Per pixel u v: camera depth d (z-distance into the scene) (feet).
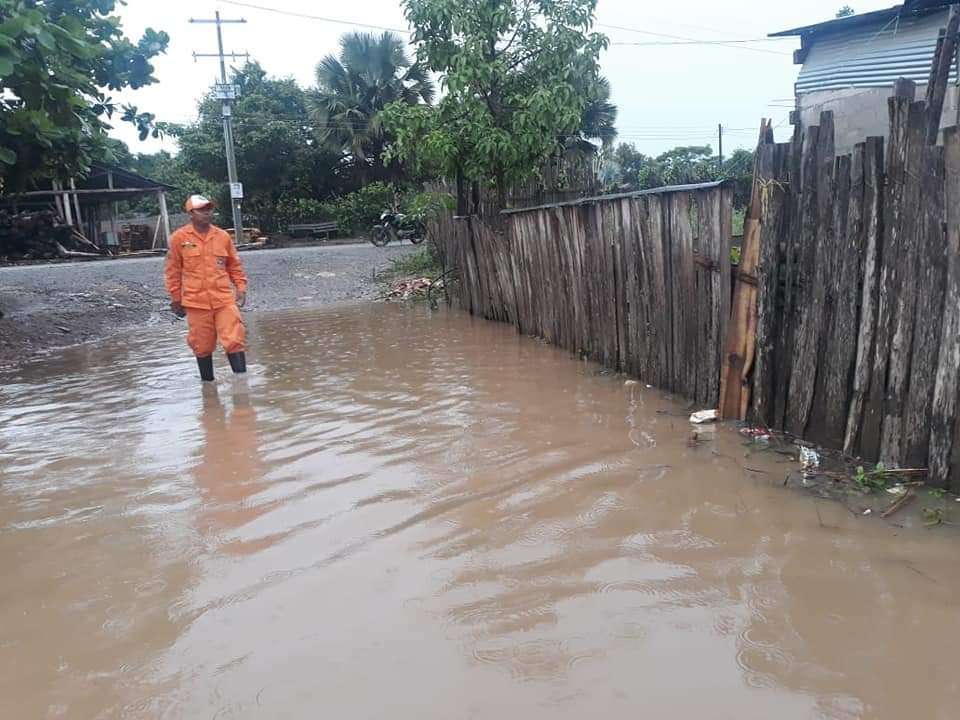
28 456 15.90
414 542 10.89
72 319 35.37
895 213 11.79
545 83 33.47
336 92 108.37
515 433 15.78
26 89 25.45
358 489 13.04
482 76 32.22
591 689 7.49
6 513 12.72
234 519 12.01
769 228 14.39
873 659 7.82
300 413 18.31
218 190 116.47
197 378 23.20
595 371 21.18
